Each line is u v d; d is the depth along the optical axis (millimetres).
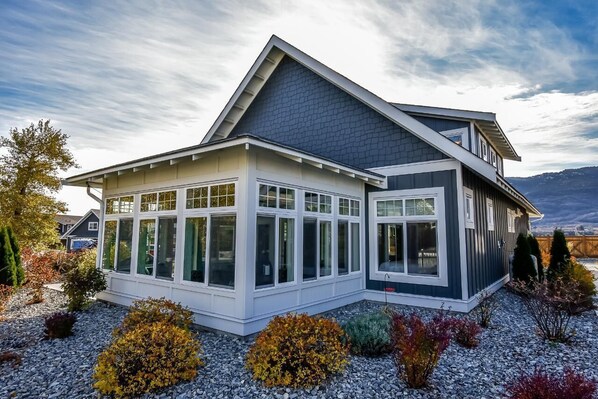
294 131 10328
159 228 7152
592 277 8641
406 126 8133
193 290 6238
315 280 7062
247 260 5543
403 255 8297
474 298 7848
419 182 8148
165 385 3691
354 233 8594
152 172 7500
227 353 4812
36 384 3955
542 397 2859
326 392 3652
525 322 6707
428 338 3816
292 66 10539
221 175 6066
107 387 3516
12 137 19969
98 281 7875
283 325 4238
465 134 8977
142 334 4000
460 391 3727
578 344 5410
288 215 6500
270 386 3766
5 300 8148
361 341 4711
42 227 20016
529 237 12680
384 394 3629
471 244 8047
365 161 9000
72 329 6172
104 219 8758
